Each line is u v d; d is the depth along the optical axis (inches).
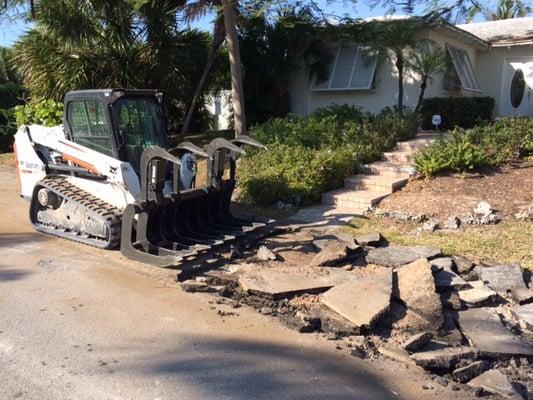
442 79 580.1
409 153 416.8
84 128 297.9
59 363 165.0
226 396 148.5
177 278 237.8
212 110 757.9
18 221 346.3
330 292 212.4
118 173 273.0
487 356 172.7
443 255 259.4
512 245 270.5
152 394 148.6
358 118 493.4
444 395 152.9
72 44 524.4
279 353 174.9
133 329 190.1
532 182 349.1
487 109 571.5
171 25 571.2
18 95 758.5
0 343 177.8
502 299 215.2
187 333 187.6
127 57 555.5
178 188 273.7
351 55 600.7
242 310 209.0
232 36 492.7
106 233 277.7
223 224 304.0
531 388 157.5
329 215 345.1
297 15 560.4
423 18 492.7
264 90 639.1
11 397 145.9
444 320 192.5
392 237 294.8
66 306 209.5
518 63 658.8
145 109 300.7
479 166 376.5
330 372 163.8
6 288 228.4
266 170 389.1
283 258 267.3
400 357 173.3
